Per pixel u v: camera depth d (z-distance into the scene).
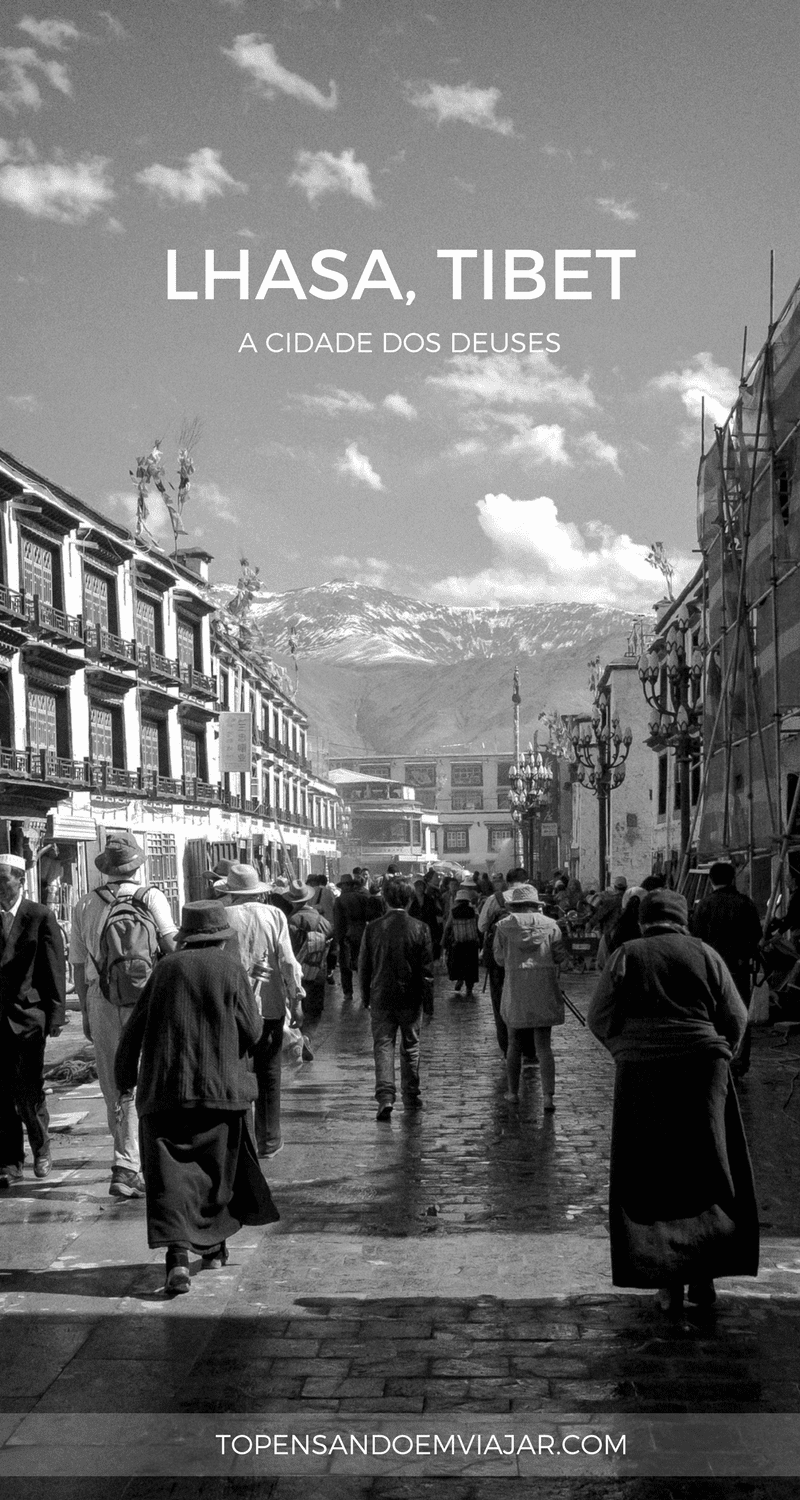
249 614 59.47
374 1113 10.99
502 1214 7.55
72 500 32.88
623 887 15.26
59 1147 9.55
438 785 120.50
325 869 79.50
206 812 44.84
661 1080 5.78
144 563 38.38
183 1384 5.02
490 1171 8.70
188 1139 6.29
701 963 5.90
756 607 19.98
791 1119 10.17
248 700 54.53
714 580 23.59
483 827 119.50
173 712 41.53
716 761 22.98
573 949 27.73
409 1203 7.81
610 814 47.84
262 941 9.12
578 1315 5.79
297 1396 4.91
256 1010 6.52
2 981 8.47
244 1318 5.77
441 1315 5.79
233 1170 6.42
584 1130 10.16
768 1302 5.95
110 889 8.34
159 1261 6.66
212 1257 6.54
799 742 18.72
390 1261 6.62
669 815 39.00
